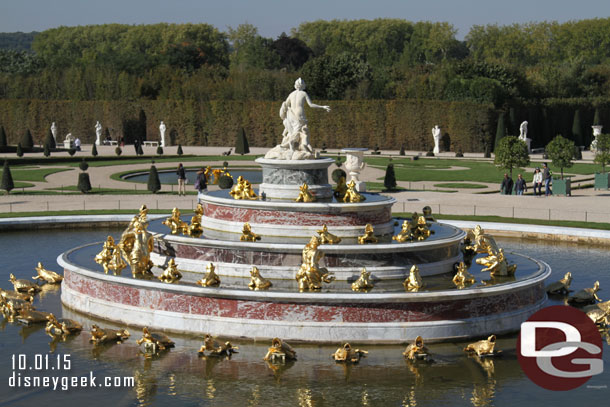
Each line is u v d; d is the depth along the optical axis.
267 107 98.06
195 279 23.38
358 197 26.67
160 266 25.25
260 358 20.17
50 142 93.38
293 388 18.31
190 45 148.50
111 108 104.88
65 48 195.38
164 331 22.08
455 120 91.38
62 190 54.72
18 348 21.27
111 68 117.56
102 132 105.75
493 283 22.89
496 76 103.88
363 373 19.16
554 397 17.88
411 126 93.56
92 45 199.88
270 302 21.11
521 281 22.91
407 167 72.56
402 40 187.38
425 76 107.94
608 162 59.03
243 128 95.56
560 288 26.41
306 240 24.78
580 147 98.50
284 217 25.67
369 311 20.91
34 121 106.75
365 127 95.56
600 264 30.77
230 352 20.62
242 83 109.19
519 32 170.88
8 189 52.19
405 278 23.62
